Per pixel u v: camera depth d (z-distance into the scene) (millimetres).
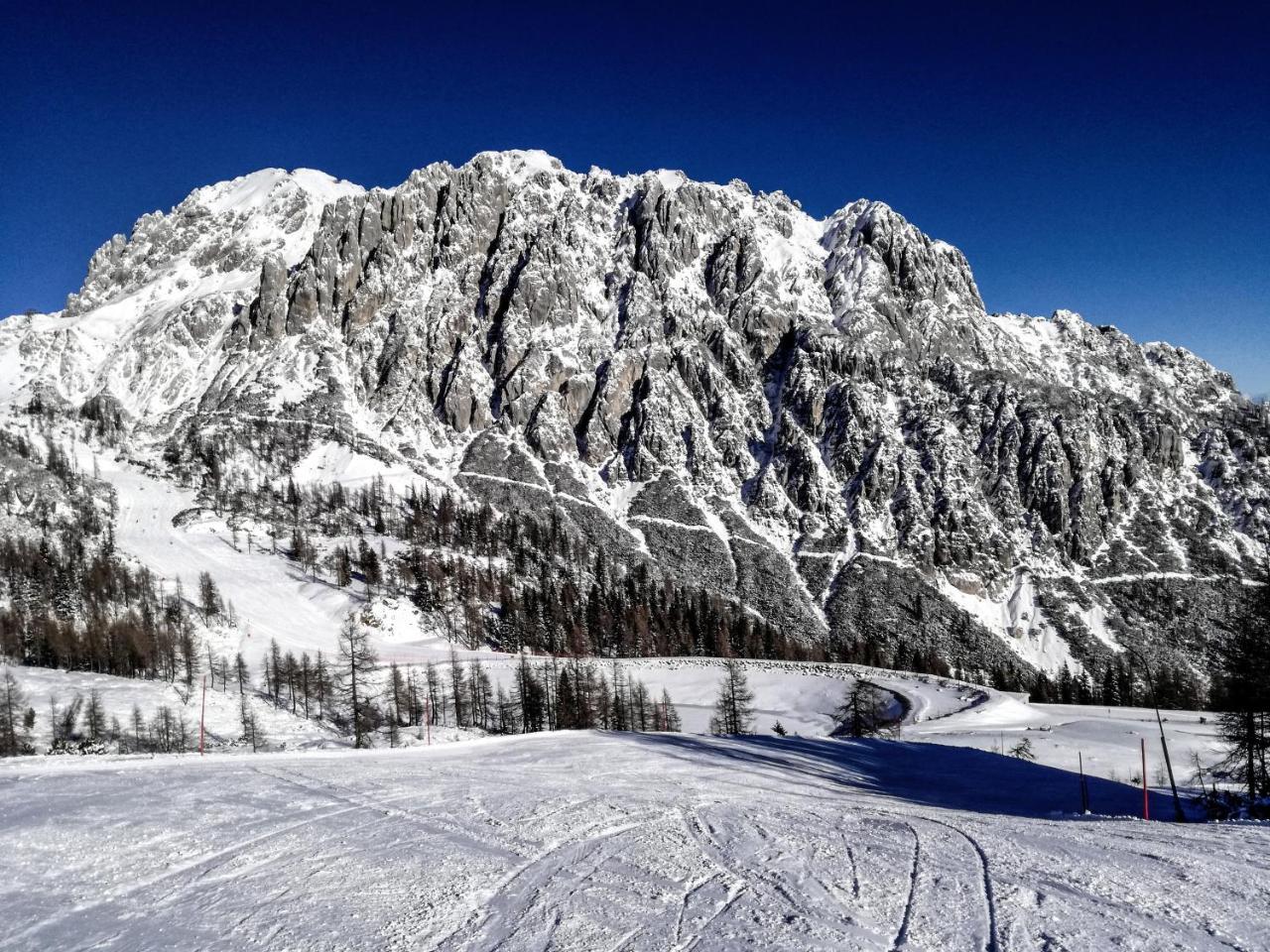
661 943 11312
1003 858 15844
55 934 12164
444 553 146125
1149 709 90688
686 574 174250
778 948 10938
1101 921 11773
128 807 19891
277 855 16281
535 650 113625
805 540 190875
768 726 83062
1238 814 28125
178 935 12016
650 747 39125
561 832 18422
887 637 156250
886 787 34062
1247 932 11242
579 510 196000
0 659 83875
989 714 80062
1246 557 186375
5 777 23562
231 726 72250
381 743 66625
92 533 140375
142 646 86875
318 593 129750
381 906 13117
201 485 185750
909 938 11273
